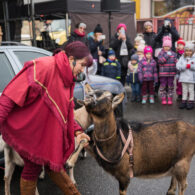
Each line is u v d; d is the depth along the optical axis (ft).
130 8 34.45
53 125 6.61
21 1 29.27
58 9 27.86
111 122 7.45
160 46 24.07
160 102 23.68
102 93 7.20
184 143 8.28
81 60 6.61
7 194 8.57
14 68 10.48
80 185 10.53
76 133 7.59
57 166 6.64
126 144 7.72
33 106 6.54
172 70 22.00
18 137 6.59
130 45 24.56
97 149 7.84
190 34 42.34
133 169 8.02
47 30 29.01
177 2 47.24
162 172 8.49
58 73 6.61
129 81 23.86
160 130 8.30
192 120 18.39
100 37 22.77
